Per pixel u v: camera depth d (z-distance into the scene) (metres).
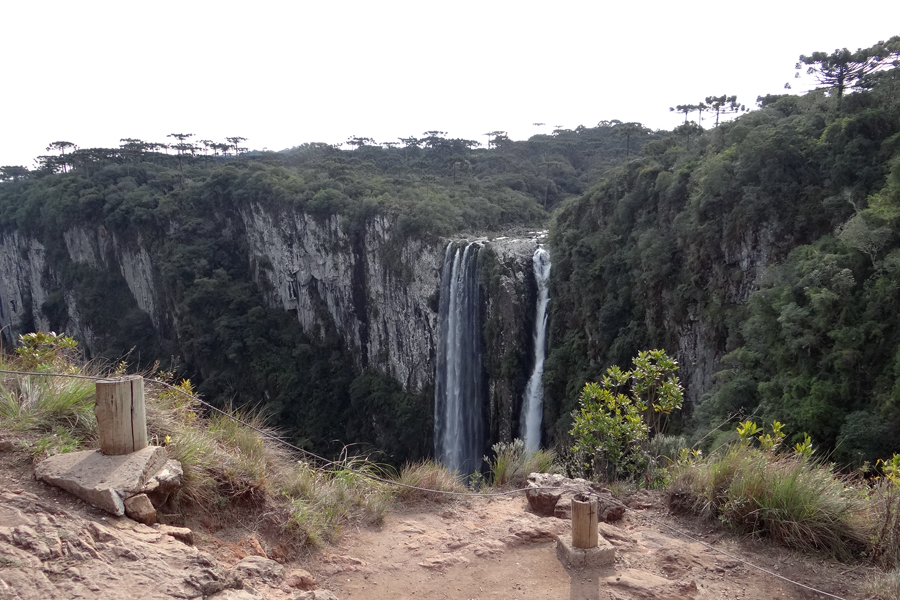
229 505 4.77
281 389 56.91
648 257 30.48
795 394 18.86
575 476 7.49
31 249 79.25
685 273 28.98
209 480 4.71
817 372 19.02
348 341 57.28
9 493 3.73
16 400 4.88
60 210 69.50
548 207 66.06
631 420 7.34
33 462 4.19
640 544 5.00
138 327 66.69
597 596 4.10
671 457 7.23
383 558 4.78
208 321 61.00
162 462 4.37
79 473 3.96
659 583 4.22
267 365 58.53
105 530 3.51
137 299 68.25
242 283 63.44
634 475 7.18
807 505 4.98
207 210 65.06
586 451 7.58
